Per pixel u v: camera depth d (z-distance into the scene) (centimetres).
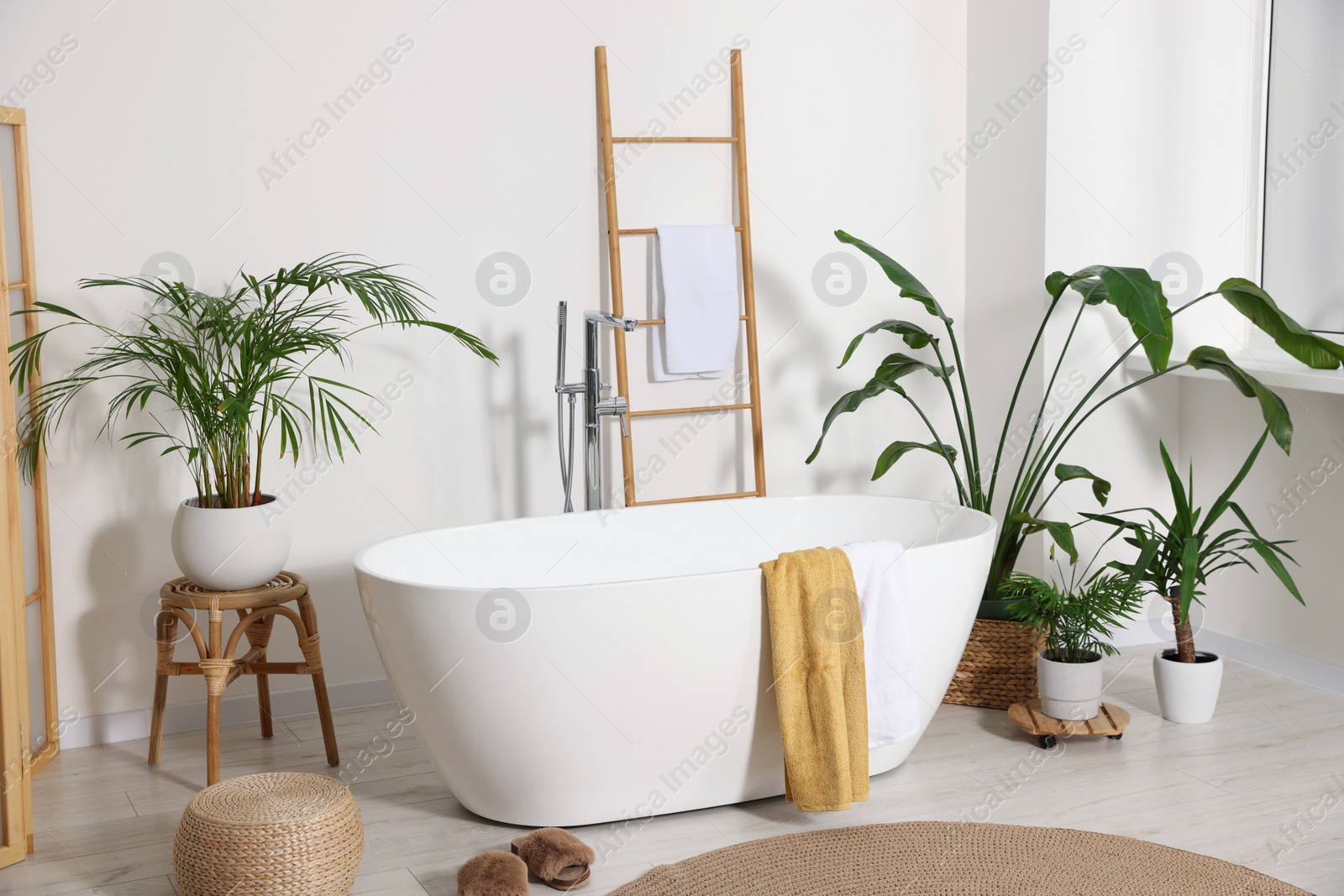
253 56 305
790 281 369
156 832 253
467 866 223
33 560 291
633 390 353
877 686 258
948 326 331
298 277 281
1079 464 363
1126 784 269
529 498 344
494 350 336
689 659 239
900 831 244
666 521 320
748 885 222
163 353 277
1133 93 351
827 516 333
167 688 309
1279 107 346
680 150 350
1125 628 309
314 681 285
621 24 339
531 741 238
